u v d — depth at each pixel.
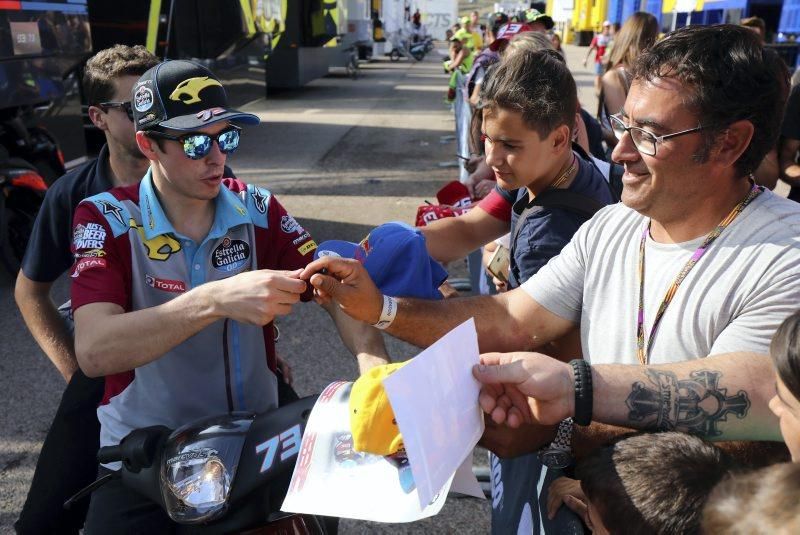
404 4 32.53
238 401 1.72
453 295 2.68
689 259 1.37
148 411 1.68
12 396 3.69
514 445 1.39
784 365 1.02
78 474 1.88
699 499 1.03
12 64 5.03
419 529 2.79
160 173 1.61
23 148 5.23
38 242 2.05
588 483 1.16
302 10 16.05
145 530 1.55
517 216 2.13
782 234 1.28
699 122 1.27
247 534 1.42
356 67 22.48
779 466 0.89
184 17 8.34
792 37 9.55
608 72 4.37
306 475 1.25
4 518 2.76
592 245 1.57
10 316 4.66
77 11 5.84
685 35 1.32
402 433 1.02
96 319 1.50
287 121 13.41
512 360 1.28
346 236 6.43
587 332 1.55
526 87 1.84
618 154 1.39
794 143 3.79
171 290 1.64
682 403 1.23
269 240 1.78
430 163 9.75
